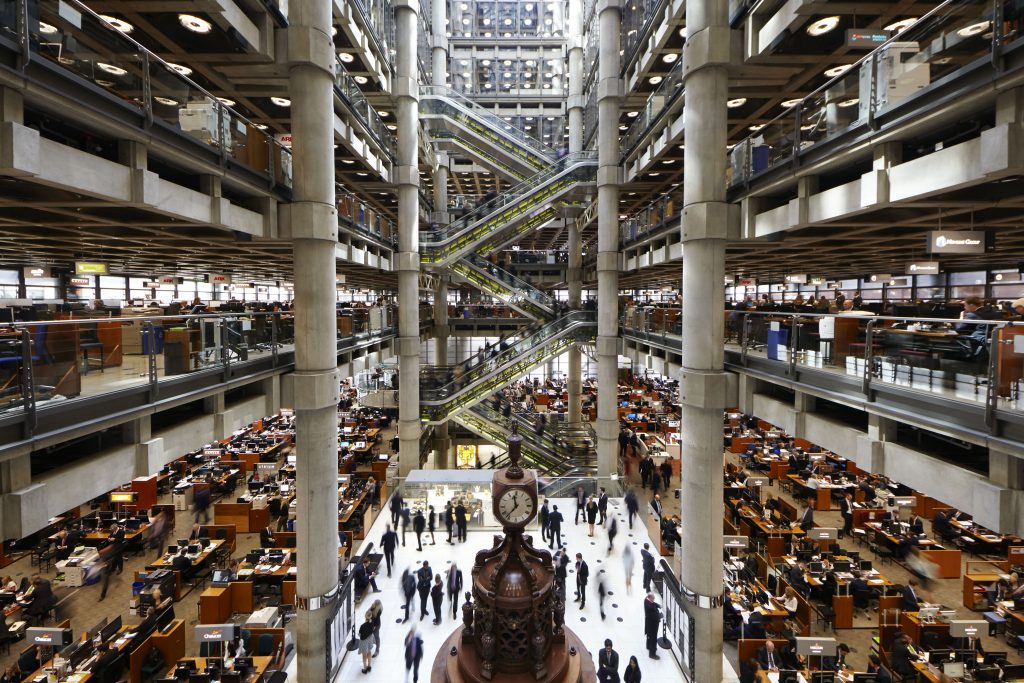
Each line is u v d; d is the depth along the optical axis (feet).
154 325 24.72
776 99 43.32
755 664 33.45
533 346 71.00
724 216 31.60
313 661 33.06
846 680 32.58
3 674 35.17
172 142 22.85
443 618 40.88
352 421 101.04
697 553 32.99
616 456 65.67
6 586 42.34
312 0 30.55
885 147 22.20
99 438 23.49
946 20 18.76
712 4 30.99
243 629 35.86
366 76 61.57
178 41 29.84
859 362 24.82
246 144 29.04
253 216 30.40
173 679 31.89
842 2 27.35
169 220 27.02
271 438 85.61
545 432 82.74
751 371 33.91
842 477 66.64
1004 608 40.32
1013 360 17.15
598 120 66.95
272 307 65.46
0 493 17.46
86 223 28.09
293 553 47.29
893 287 102.01
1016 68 15.98
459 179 126.00
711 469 32.60
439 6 89.97
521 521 20.04
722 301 32.63
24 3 15.58
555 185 69.56
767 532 52.01
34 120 19.08
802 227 28.45
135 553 52.42
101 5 26.43
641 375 150.30
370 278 92.94
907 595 40.45
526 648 19.89
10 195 21.03
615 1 62.59
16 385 17.53
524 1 122.93
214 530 52.70
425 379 74.13
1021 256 52.75
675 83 45.96
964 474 19.47
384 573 47.62
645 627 37.40
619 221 71.00
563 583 42.63
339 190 48.21
